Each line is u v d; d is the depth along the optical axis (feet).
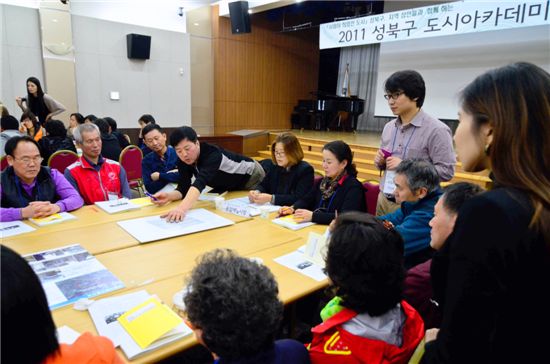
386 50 25.12
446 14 16.01
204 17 27.48
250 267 2.42
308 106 29.78
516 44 19.33
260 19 30.25
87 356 2.31
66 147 13.48
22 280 1.70
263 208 7.08
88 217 6.66
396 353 2.72
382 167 7.15
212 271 2.36
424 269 4.21
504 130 2.09
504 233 1.95
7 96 19.71
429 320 4.06
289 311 6.21
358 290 2.73
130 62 23.88
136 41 23.20
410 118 6.91
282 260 4.95
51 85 20.79
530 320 2.01
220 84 28.94
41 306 1.79
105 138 13.48
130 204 7.50
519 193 2.04
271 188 8.54
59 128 13.46
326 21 32.48
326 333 2.83
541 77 2.09
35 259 4.74
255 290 2.28
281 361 2.47
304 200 7.47
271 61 31.76
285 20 31.55
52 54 20.58
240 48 29.53
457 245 2.16
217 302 2.20
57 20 20.44
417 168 5.11
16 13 19.49
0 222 6.20
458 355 2.11
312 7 29.01
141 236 5.66
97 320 3.39
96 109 22.82
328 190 7.00
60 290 3.97
